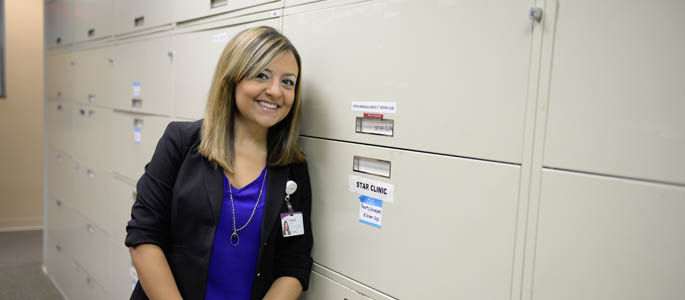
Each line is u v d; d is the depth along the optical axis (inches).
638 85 22.5
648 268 22.6
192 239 36.6
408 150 33.8
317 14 40.5
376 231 36.7
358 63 37.1
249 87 34.6
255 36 34.9
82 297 91.7
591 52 24.0
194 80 54.0
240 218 37.1
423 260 33.2
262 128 38.6
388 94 34.8
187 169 36.9
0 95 140.4
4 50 139.3
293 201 40.1
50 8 105.9
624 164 23.1
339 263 40.3
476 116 29.3
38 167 149.3
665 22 21.5
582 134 24.5
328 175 41.0
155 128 62.7
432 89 31.7
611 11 23.2
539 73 26.0
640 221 22.7
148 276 35.3
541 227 26.5
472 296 30.2
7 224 146.3
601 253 24.2
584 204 24.6
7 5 138.6
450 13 30.3
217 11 50.1
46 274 115.2
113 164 75.5
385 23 34.6
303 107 43.3
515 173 27.5
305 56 42.3
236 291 37.9
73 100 93.8
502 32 27.6
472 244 30.0
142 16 65.4
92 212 85.0
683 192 21.3
